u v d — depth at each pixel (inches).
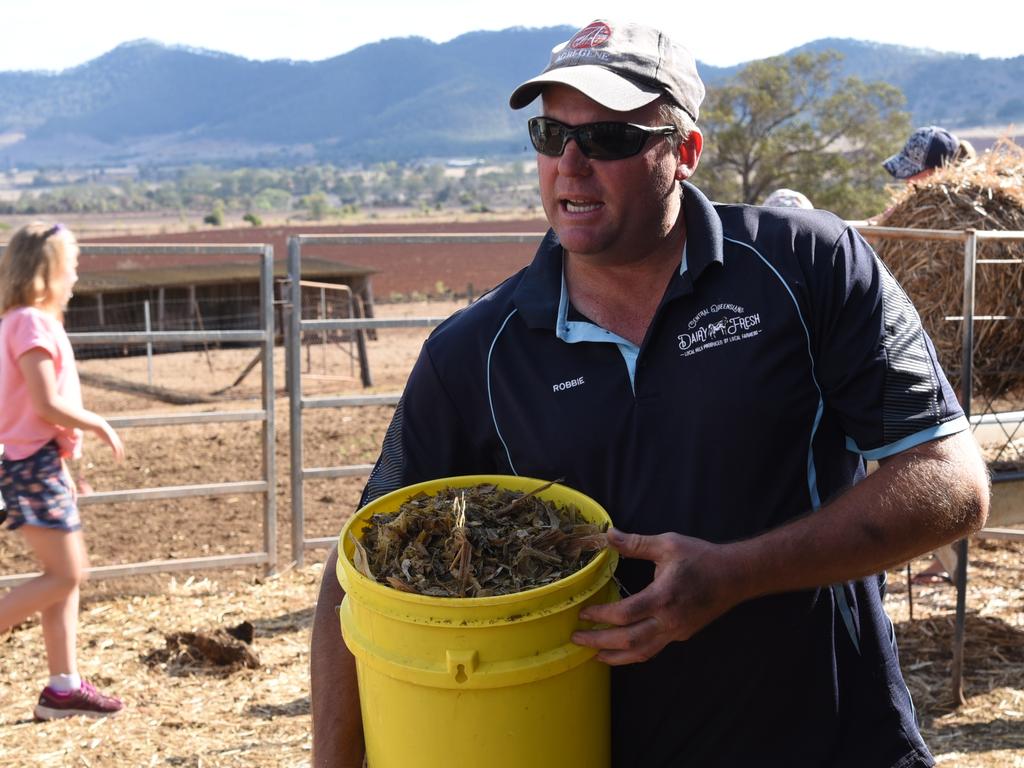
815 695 69.6
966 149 222.7
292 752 149.9
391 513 68.6
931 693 163.0
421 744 59.0
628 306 69.9
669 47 68.3
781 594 68.4
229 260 1435.8
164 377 602.2
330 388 557.6
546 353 71.2
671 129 66.7
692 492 67.6
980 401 184.2
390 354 702.5
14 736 155.7
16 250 152.6
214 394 531.2
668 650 69.0
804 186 1567.4
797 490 68.8
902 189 189.8
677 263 69.7
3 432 155.2
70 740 154.1
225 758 148.2
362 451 356.8
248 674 177.8
